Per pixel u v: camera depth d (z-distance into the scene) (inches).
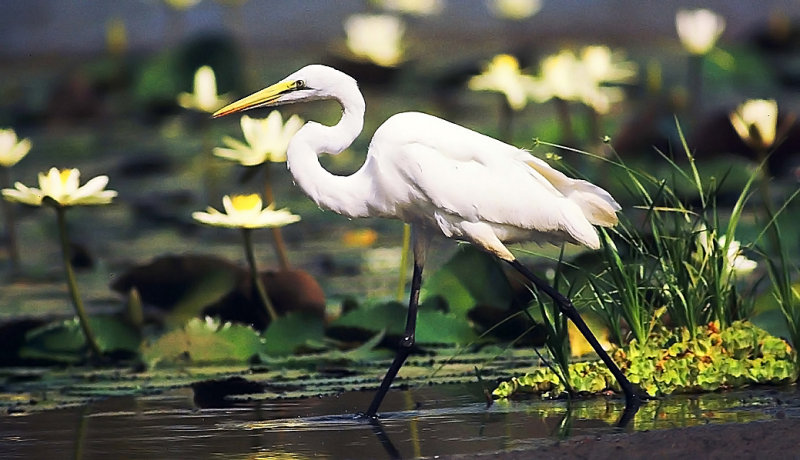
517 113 1098.7
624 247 490.6
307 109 1131.9
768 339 408.2
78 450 341.4
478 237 382.9
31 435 361.1
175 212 805.9
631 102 1074.7
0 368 468.4
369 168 389.7
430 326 470.0
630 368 390.3
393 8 1195.9
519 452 310.5
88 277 640.4
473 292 481.7
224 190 879.7
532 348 472.4
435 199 377.7
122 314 483.2
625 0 1418.6
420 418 368.5
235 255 695.7
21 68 1349.7
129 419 379.6
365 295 566.3
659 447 309.9
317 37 1370.6
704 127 820.6
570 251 645.9
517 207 377.1
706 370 390.0
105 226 805.9
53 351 475.5
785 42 1145.4
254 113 1097.4
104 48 1381.6
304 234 773.3
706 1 1397.6
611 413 364.8
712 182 446.9
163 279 506.0
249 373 443.5
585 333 381.7
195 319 468.4
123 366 466.3
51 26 1408.7
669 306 410.3
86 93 1148.5
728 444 310.2
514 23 1403.8
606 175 775.1
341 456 323.9
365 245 737.6
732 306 423.2
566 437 335.9
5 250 737.0
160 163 958.4
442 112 1102.4
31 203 456.4
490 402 387.2
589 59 681.6
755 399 377.1
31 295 594.2
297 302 502.3
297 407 390.9
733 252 436.8
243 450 334.6
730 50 1035.3
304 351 475.2
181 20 1387.8
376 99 1147.9
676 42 1342.3
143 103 1094.4
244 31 1387.8
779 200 737.0
